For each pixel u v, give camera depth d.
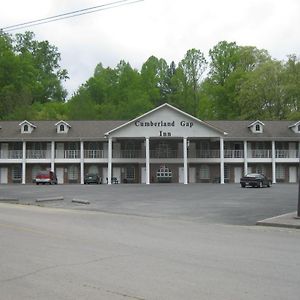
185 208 26.50
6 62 87.00
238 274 9.44
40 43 103.50
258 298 7.73
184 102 82.81
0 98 84.62
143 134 64.00
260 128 67.06
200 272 9.60
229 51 84.75
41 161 65.88
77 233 15.52
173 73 98.62
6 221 18.94
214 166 67.56
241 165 67.50
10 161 65.56
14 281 8.92
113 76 93.81
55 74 104.44
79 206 27.94
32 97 92.88
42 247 12.61
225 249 12.55
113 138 65.44
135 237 14.75
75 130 67.44
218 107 82.81
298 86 74.31
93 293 8.05
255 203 29.36
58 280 8.95
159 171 67.31
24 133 66.44
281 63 76.56
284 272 9.65
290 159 66.81
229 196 35.59
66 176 66.94
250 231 17.22
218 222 20.47
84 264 10.38
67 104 90.75
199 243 13.62
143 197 34.81
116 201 31.23
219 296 7.84
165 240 14.16
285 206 27.27
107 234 15.39
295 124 67.38
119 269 9.87
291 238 15.24
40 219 20.02
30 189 45.91
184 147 63.72
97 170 67.25
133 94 82.62
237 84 79.25
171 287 8.41
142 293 8.03
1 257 11.20
